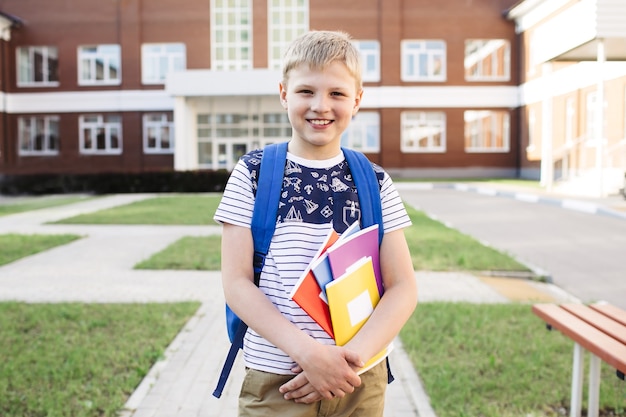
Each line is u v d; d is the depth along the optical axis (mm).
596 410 3049
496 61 29109
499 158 29094
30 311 5113
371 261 1680
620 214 11500
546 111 18594
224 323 4934
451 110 28953
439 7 28781
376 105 28703
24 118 29344
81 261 7938
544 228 10469
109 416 3131
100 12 28828
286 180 1692
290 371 1655
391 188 1813
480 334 4395
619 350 2547
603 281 6621
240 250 1660
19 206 17109
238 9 28781
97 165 29219
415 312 5082
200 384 3607
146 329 4625
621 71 14805
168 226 11688
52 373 3643
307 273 1575
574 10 9852
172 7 28812
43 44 29016
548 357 3887
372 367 1741
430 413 3162
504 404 3268
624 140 17547
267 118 28000
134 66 28781
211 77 25547
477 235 9859
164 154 29094
